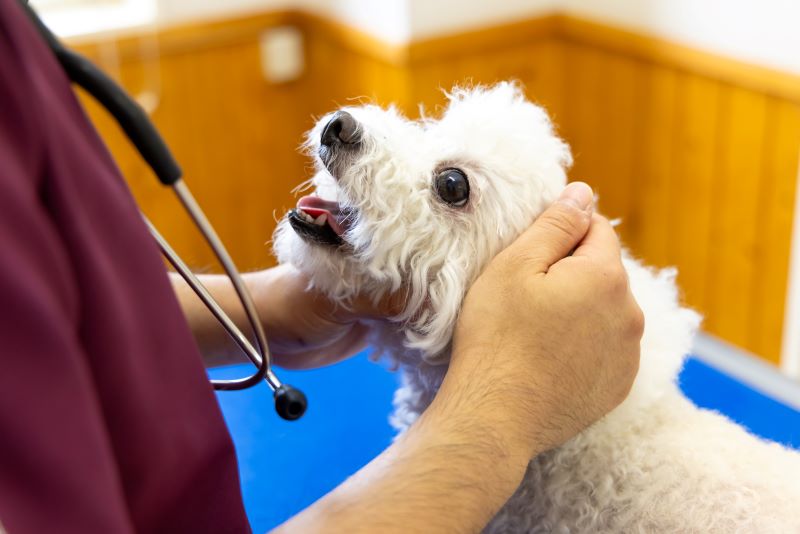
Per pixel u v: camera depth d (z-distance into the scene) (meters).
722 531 0.72
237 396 1.18
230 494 0.50
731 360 1.87
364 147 0.78
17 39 0.37
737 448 0.77
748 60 1.66
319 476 1.04
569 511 0.78
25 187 0.37
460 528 0.54
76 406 0.37
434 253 0.77
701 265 1.91
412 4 1.83
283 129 2.25
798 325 1.71
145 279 0.43
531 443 0.59
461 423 0.57
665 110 1.87
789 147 1.63
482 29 1.92
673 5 1.79
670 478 0.74
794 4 1.55
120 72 1.96
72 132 0.40
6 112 0.37
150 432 0.44
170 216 2.13
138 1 2.00
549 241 0.65
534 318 0.60
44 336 0.36
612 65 1.95
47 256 0.37
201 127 2.12
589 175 2.13
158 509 0.46
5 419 0.36
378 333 0.86
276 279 0.83
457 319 0.72
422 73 1.89
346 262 0.79
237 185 2.23
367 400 1.17
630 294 0.63
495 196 0.78
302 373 1.24
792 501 0.72
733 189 1.77
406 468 0.55
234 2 2.07
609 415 0.75
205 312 0.81
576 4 1.99
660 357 0.78
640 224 2.03
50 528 0.38
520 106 0.87
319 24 2.09
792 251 1.69
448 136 0.81
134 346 0.42
